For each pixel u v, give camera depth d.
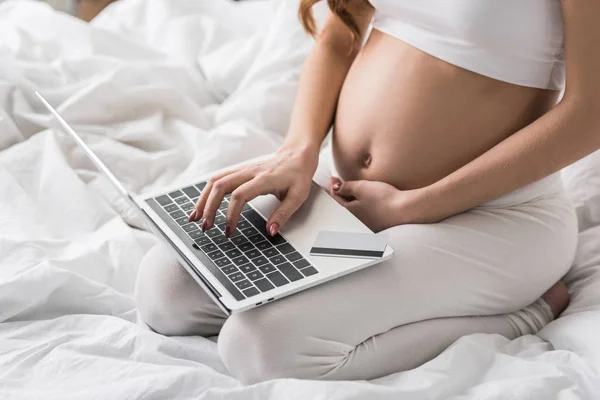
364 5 1.41
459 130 1.24
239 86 1.90
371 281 1.14
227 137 1.62
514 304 1.25
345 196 1.31
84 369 1.12
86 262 1.33
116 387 1.06
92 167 1.62
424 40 1.25
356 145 1.32
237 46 2.03
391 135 1.27
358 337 1.13
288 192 1.20
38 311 1.27
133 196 1.23
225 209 1.21
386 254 1.13
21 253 1.32
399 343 1.16
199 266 1.10
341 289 1.12
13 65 1.77
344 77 1.44
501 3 1.16
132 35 2.12
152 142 1.69
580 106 1.15
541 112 1.25
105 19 2.21
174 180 1.61
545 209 1.27
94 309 1.29
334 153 1.37
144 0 2.23
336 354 1.12
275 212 1.17
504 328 1.25
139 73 1.80
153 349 1.16
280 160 1.24
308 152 1.27
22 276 1.24
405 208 1.22
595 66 1.12
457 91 1.23
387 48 1.32
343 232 1.17
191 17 2.12
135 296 1.27
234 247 1.14
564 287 1.32
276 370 1.09
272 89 1.78
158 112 1.76
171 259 1.24
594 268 1.35
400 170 1.27
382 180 1.29
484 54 1.20
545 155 1.17
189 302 1.21
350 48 1.44
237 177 1.19
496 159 1.19
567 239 1.27
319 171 1.42
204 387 1.07
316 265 1.12
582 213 1.47
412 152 1.26
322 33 1.48
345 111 1.35
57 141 1.62
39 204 1.49
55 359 1.13
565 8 1.12
